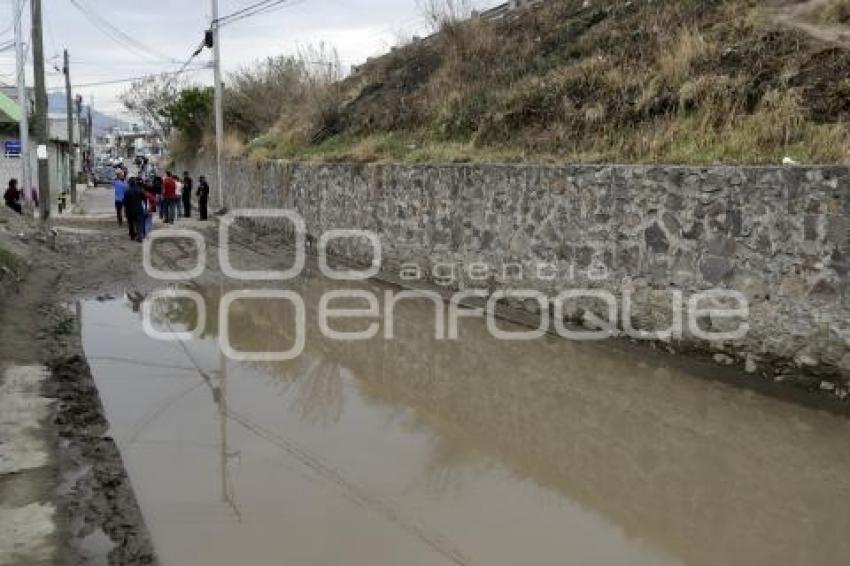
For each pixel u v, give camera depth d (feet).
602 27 47.39
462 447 20.70
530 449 20.54
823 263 22.26
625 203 28.94
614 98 37.42
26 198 74.02
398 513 16.75
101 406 23.24
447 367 28.22
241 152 87.86
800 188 22.77
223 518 16.31
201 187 78.89
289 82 109.91
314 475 18.65
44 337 30.63
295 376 27.20
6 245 46.06
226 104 112.57
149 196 75.66
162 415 22.75
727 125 29.84
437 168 40.60
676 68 35.17
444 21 62.44
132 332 32.99
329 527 16.03
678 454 20.08
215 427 21.85
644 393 24.58
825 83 28.73
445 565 14.66
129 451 19.88
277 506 16.94
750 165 25.13
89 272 47.34
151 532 15.64
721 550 15.28
